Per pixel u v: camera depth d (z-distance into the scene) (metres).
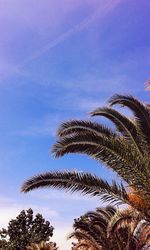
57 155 13.36
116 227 16.70
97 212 28.34
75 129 13.71
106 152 13.09
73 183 14.21
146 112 13.23
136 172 13.12
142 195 13.65
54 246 53.28
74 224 29.00
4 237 73.81
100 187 14.03
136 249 22.41
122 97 13.22
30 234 73.88
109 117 13.54
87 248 31.17
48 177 14.34
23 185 14.52
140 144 13.23
